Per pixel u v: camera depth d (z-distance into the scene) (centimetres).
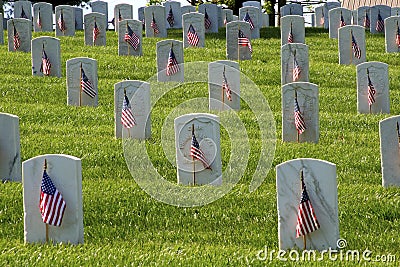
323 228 1359
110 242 1440
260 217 1578
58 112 2412
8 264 1294
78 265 1294
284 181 1362
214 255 1355
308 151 2055
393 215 1595
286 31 3512
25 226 1402
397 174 1766
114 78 2948
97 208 1603
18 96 2612
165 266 1302
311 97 2155
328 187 1348
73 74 2523
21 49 3319
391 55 3431
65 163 1372
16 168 1720
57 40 2864
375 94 2514
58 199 1362
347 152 2059
